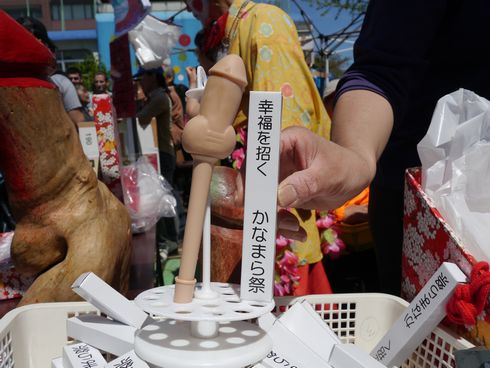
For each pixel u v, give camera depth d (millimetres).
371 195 1030
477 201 637
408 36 765
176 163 3734
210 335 428
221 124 420
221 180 740
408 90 777
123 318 597
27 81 792
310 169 547
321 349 577
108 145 1454
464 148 659
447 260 608
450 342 571
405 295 741
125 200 1577
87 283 587
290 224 612
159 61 2730
